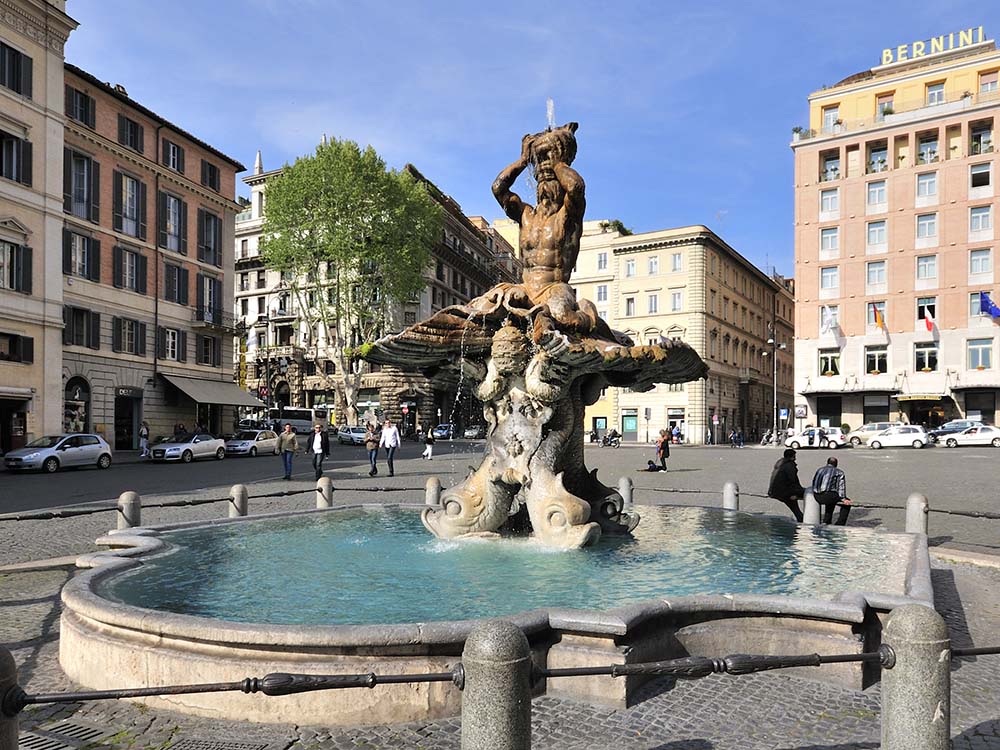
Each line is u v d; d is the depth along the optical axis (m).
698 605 5.15
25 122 29.58
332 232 39.44
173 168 40.47
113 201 36.16
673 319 62.72
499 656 3.07
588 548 8.16
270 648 4.38
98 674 4.84
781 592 6.25
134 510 9.71
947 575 8.79
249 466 28.45
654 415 62.12
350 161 38.75
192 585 6.47
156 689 3.14
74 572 8.89
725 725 4.35
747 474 24.17
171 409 39.78
